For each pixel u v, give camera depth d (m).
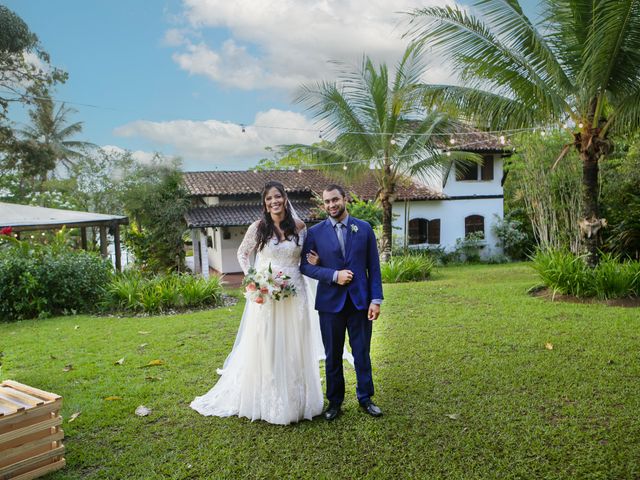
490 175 20.53
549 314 6.79
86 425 3.51
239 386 3.72
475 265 18.56
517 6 8.17
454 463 2.82
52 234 15.30
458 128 15.11
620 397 3.66
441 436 3.16
